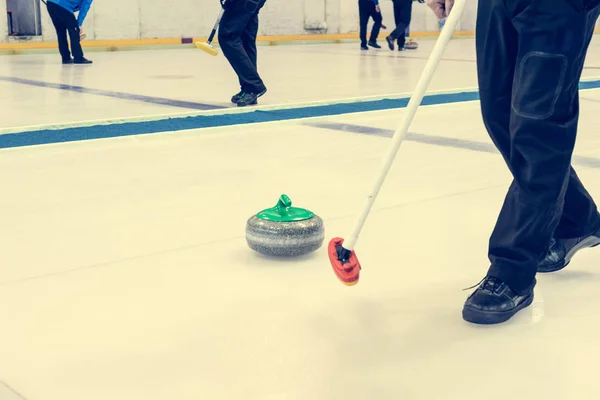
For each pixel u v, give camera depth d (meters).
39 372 1.78
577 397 1.67
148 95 6.95
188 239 2.77
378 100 6.63
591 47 14.38
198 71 9.51
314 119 5.54
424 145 4.62
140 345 1.92
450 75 8.86
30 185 3.58
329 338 1.96
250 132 5.07
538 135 2.04
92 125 5.27
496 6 2.03
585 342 1.96
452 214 3.10
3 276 2.39
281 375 1.76
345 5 17.23
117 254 2.60
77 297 2.22
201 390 1.70
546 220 2.11
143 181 3.66
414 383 1.73
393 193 3.44
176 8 15.03
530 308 2.19
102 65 10.43
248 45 6.27
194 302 2.19
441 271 2.46
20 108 6.04
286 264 2.53
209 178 3.72
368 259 2.56
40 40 13.61
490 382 1.74
